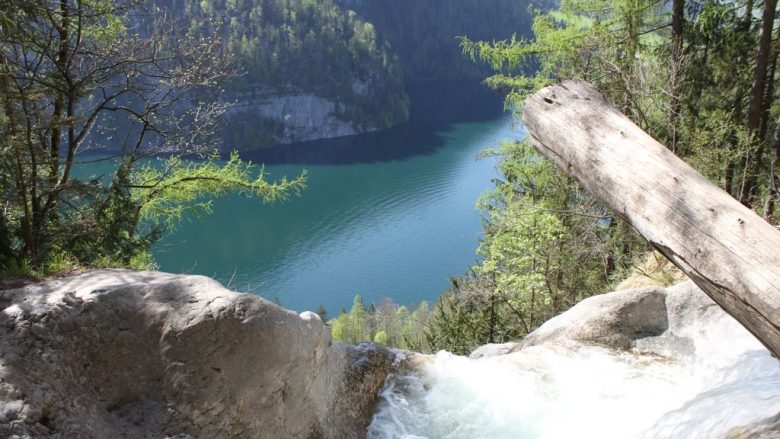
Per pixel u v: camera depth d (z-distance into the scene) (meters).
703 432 2.97
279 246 61.06
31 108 6.50
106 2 8.02
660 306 6.44
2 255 5.27
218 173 10.05
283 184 10.52
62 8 7.41
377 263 58.09
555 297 13.85
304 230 65.38
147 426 3.55
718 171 10.62
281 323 3.95
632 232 12.06
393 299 51.19
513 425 4.99
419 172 85.31
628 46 12.44
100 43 8.80
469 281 14.59
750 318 2.48
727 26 12.88
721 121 10.68
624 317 6.44
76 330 3.55
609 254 13.12
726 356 5.58
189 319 3.76
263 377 3.84
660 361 5.89
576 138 3.46
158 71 9.09
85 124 8.16
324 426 4.40
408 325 40.94
